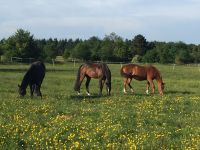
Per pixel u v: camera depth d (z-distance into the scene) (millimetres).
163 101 21188
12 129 13547
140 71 27359
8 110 17766
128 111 17688
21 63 76500
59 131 13328
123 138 12539
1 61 77125
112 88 30969
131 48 127250
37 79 22750
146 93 27578
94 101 21469
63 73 49906
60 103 20266
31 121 15156
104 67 25438
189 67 79375
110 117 16078
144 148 11422
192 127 14539
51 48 108625
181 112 18062
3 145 11617
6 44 82062
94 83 35094
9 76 40906
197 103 20969
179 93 27734
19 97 22484
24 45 81375
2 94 24406
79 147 11516
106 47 106438
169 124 15352
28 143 11992
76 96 24156
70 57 107875
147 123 15438
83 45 104312
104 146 11625
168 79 43438
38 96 22922
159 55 103625
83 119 15844
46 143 11789
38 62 23422
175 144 12008
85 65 25906
